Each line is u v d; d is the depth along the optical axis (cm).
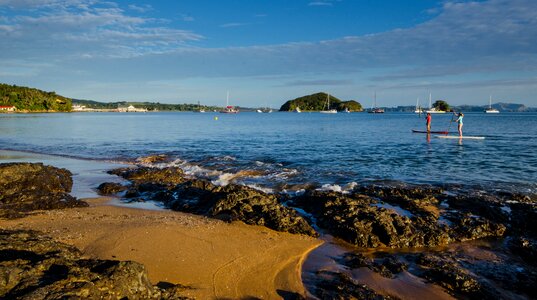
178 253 970
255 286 831
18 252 762
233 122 10094
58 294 568
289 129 6619
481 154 2969
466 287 848
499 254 1056
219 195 1449
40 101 19588
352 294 801
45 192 1602
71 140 4388
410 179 2003
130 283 655
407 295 822
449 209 1421
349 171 2242
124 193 1761
